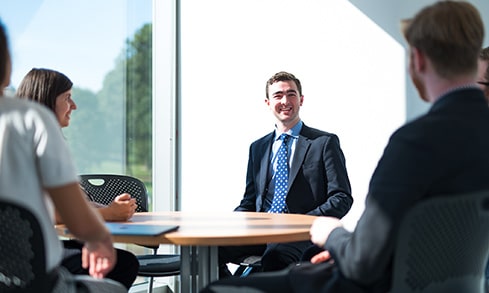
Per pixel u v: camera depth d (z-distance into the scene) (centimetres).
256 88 423
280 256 296
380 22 381
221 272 324
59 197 145
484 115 151
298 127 333
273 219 242
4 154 140
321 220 180
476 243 155
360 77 389
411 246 144
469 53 151
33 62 361
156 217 250
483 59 249
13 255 146
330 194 311
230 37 434
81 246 250
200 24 443
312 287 159
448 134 143
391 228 140
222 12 436
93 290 163
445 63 152
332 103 399
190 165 450
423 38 154
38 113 144
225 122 436
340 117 396
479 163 144
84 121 392
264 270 297
